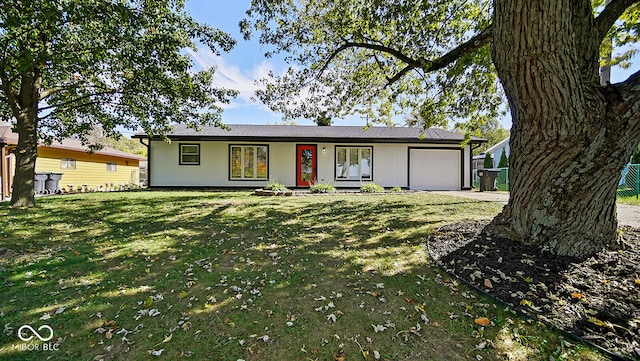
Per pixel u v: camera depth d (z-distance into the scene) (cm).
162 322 198
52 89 678
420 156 1307
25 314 205
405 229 442
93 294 237
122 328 191
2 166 1023
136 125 903
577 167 263
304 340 180
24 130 634
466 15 552
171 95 746
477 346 172
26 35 455
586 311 199
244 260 318
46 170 1281
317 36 634
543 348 170
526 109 273
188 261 315
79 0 458
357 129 1449
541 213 289
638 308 196
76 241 384
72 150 1422
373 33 604
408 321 200
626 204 700
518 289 230
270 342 178
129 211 608
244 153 1279
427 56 607
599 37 302
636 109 237
